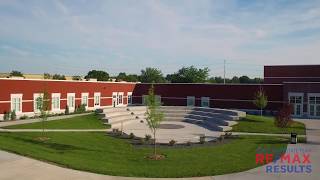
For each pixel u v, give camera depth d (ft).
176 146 81.41
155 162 63.05
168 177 53.01
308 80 204.74
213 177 53.36
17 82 141.69
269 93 177.06
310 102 166.20
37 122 123.13
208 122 126.82
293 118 159.02
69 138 89.35
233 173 55.83
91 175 52.90
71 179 50.47
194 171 55.98
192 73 338.54
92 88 185.16
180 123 133.49
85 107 177.06
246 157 68.33
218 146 81.56
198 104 195.83
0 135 91.66
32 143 80.18
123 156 68.13
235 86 185.57
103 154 69.51
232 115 129.39
